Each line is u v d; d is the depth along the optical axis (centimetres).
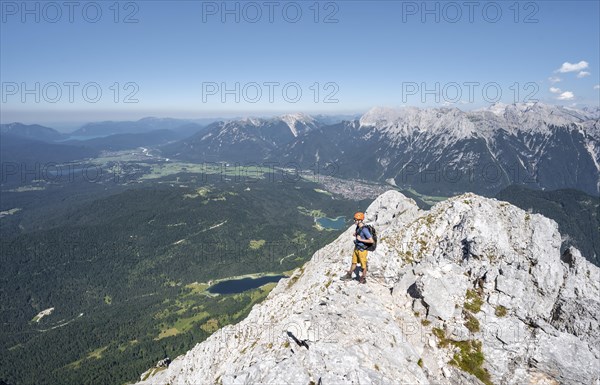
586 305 3197
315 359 2730
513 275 3556
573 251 3756
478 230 3988
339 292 3516
